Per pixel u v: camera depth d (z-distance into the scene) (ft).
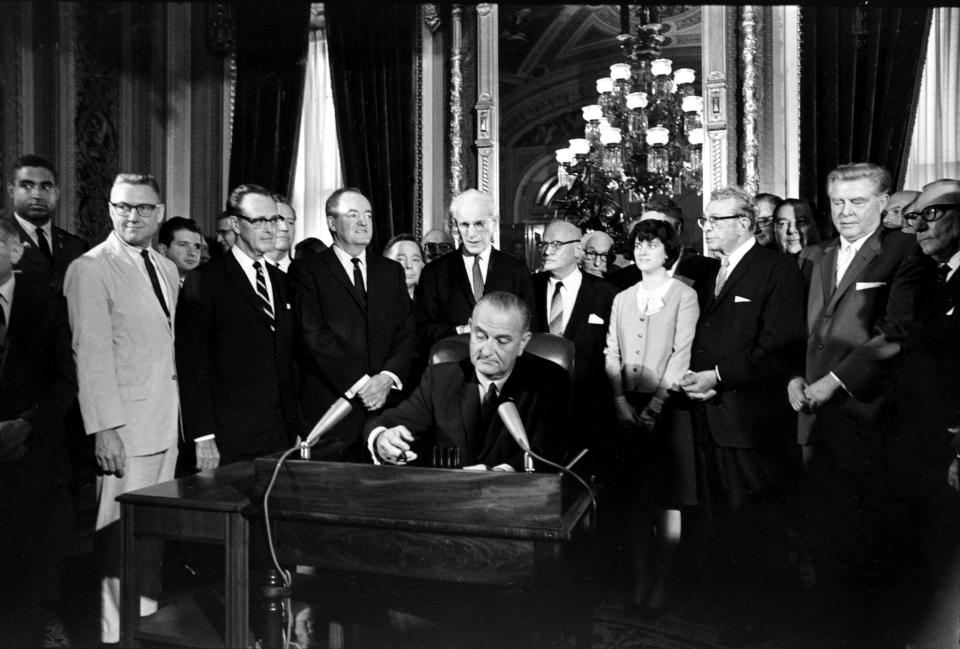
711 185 19.27
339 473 6.31
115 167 20.11
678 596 10.54
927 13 15.25
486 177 22.12
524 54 28.60
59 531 9.02
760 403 9.53
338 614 8.29
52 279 11.49
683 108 19.36
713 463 9.82
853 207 9.15
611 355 10.88
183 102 21.67
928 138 17.39
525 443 6.21
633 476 10.36
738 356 9.48
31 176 11.78
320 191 22.68
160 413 9.39
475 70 22.26
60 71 18.54
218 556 10.52
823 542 8.95
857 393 8.51
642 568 10.20
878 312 8.90
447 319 11.53
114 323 9.13
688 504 9.97
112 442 8.82
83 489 15.61
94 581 10.69
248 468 8.18
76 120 18.94
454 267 11.75
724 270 10.18
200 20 21.53
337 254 10.70
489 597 7.92
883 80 15.66
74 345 8.78
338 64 20.54
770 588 10.23
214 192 21.84
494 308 7.23
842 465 8.77
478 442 7.52
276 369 9.87
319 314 10.36
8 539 8.44
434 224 22.53
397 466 6.20
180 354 9.45
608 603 10.41
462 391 7.68
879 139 15.71
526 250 25.49
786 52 18.71
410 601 8.22
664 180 19.04
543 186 29.12
